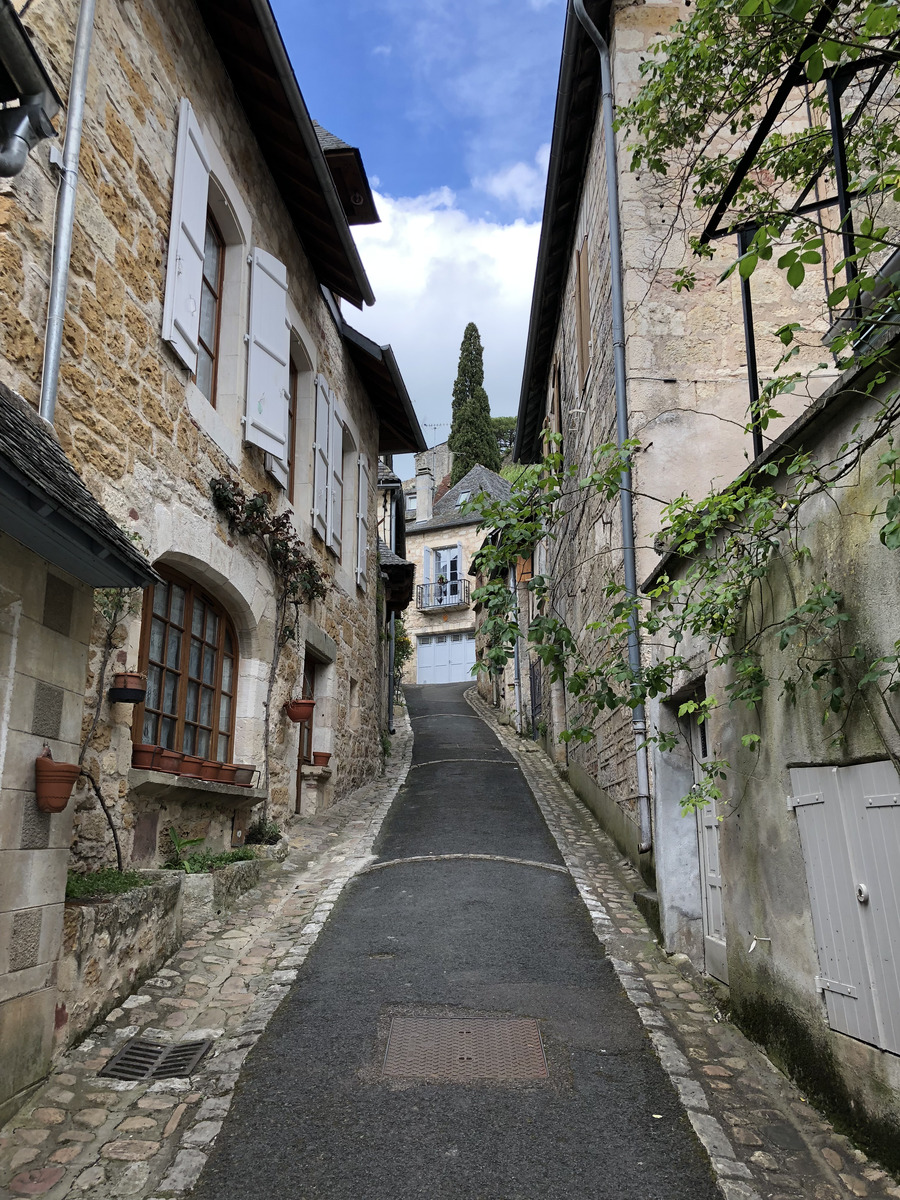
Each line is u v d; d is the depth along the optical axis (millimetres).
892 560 2871
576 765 11539
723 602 3852
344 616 11453
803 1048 3553
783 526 3449
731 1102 3531
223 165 7059
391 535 23828
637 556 6992
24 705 3434
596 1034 4180
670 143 5277
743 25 3924
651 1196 2896
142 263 5586
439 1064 3844
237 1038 4082
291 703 8375
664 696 5672
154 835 5746
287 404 8219
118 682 5008
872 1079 3029
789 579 3678
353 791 11711
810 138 4508
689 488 7086
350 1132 3283
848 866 3207
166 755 5562
